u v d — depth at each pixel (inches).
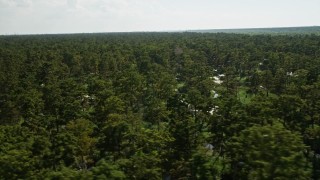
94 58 5315.0
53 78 4168.3
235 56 5723.4
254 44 7716.5
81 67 5177.2
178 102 2842.0
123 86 3430.1
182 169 1786.4
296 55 5398.6
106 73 4963.1
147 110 2942.9
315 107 2415.1
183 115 2433.6
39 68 4736.7
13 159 1467.8
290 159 1117.7
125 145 1907.0
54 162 1774.1
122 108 2664.9
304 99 2600.9
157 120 2758.4
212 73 5004.9
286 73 4296.3
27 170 1493.6
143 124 2923.2
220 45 7736.2
